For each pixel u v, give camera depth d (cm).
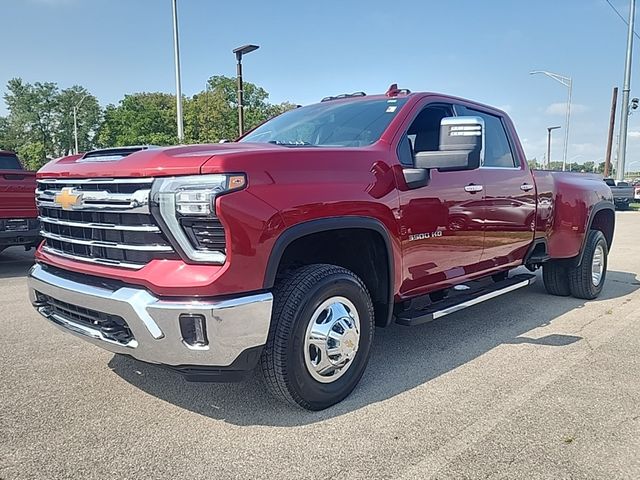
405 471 255
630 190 2359
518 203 487
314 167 306
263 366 300
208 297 264
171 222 268
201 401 334
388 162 354
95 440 285
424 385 359
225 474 254
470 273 443
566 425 300
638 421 305
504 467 258
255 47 1538
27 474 253
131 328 276
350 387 335
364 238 355
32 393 347
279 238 282
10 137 8750
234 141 444
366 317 340
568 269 602
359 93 479
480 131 332
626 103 2434
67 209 318
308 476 252
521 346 443
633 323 513
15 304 596
